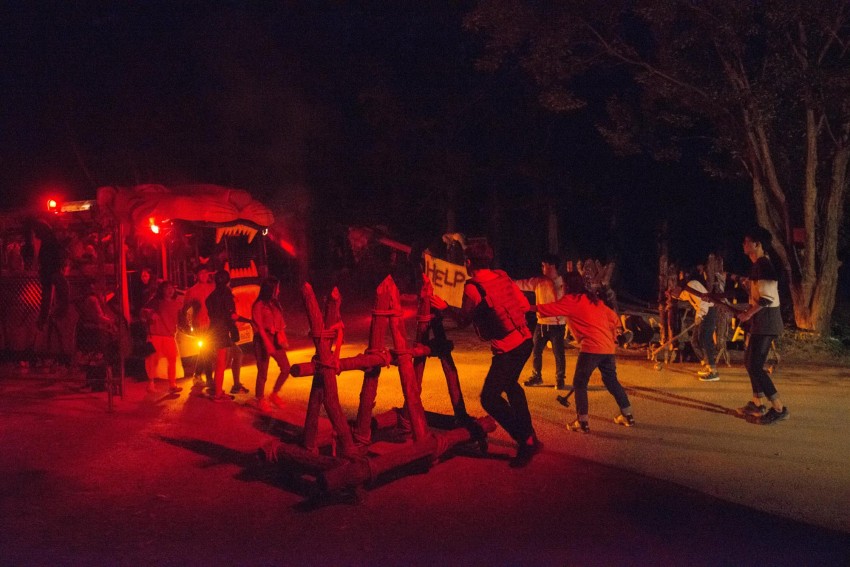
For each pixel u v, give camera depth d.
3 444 7.47
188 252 12.45
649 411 8.89
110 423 8.34
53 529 5.25
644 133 16.91
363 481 5.74
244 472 6.59
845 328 15.67
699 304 10.88
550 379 11.00
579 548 4.92
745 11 13.47
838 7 13.18
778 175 16.41
